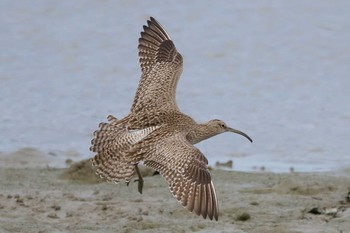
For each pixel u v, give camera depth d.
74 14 28.38
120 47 25.67
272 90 22.39
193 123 11.43
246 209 13.74
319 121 20.09
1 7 28.81
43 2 29.25
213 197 10.00
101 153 10.70
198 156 10.28
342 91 22.27
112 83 22.98
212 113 20.88
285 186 14.89
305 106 21.20
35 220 13.15
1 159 17.50
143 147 10.54
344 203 14.09
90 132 19.59
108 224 13.03
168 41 12.59
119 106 21.38
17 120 20.19
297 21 27.67
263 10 28.55
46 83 22.89
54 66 24.19
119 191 14.79
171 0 29.47
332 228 12.88
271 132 19.45
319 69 23.95
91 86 22.75
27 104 21.34
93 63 24.44
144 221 13.09
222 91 22.30
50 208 13.75
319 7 28.70
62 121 20.22
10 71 23.75
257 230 12.77
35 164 17.23
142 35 12.66
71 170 15.66
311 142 18.80
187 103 21.50
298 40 26.20
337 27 27.08
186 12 28.38
